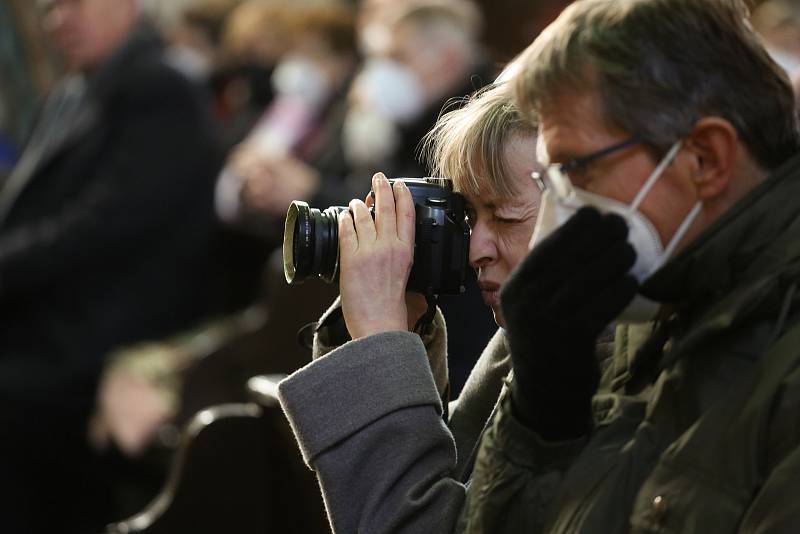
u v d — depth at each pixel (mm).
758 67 4152
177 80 11766
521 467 4469
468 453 5453
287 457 7066
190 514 7391
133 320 11609
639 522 3988
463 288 5180
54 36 11875
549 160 4258
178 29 15211
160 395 10508
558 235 4141
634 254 4125
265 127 11844
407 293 5465
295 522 7102
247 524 7285
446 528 4672
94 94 11695
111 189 11547
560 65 4152
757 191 4121
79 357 11523
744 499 3852
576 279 4137
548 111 4211
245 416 7312
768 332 4051
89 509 11609
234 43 13742
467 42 9930
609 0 4184
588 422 4406
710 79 4078
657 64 4066
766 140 4152
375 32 10422
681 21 4090
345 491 4801
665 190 4129
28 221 11664
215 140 11859
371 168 10250
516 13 9664
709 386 4070
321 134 11633
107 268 11633
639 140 4098
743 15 4242
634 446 4168
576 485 4238
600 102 4105
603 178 4160
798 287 4027
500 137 5004
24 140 12555
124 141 11609
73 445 11586
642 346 4402
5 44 13891
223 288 11898
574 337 4156
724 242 4109
